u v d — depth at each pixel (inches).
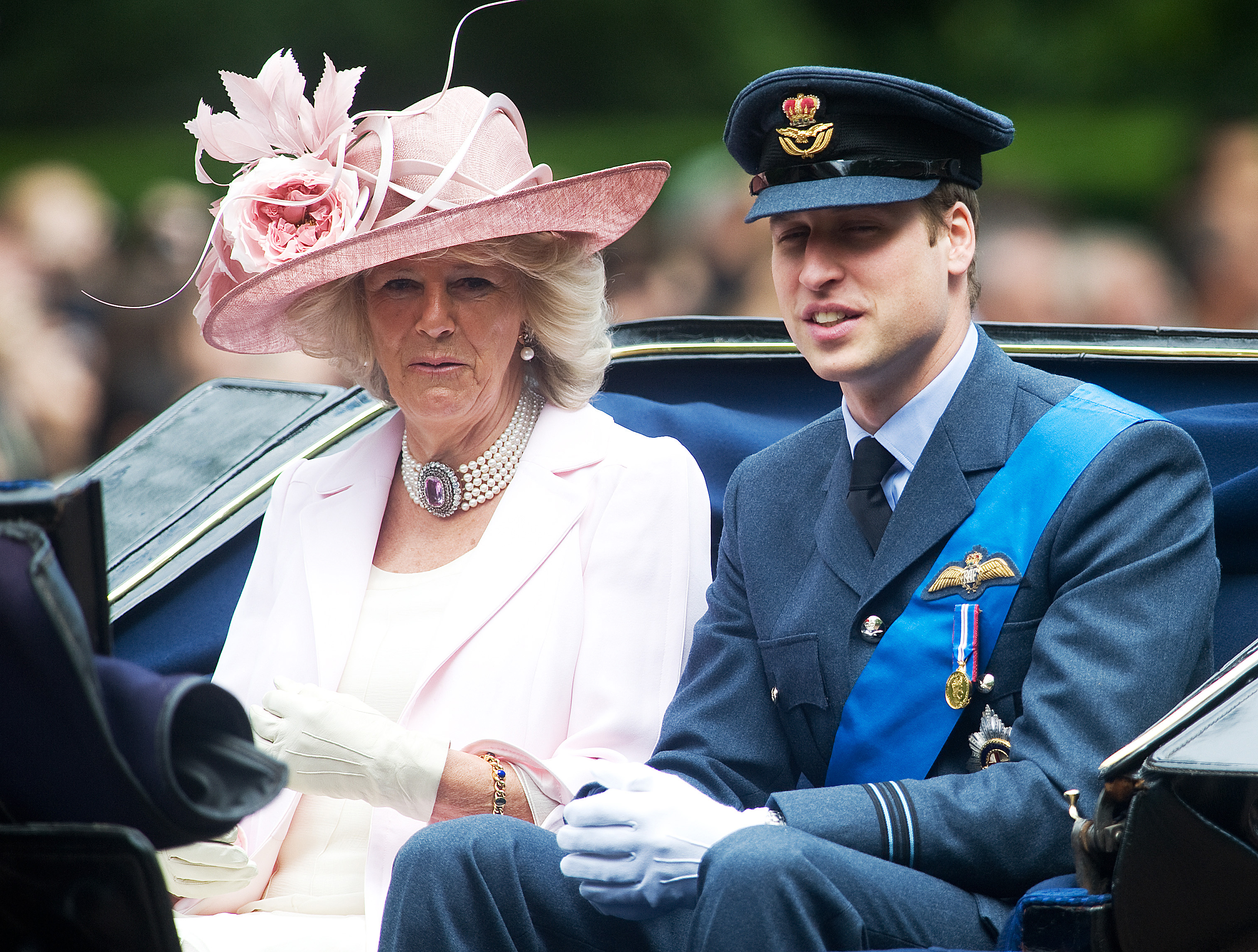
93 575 307.6
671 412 584.4
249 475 613.6
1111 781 316.2
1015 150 1743.4
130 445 655.8
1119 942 322.0
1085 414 411.5
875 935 353.7
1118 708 370.9
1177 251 1288.1
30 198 1306.6
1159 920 321.1
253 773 294.5
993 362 431.5
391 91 2054.6
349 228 482.3
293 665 498.9
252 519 590.6
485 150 508.4
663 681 479.8
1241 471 507.5
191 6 2026.3
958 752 404.8
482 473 508.1
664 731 449.1
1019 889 374.0
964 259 428.8
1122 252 1320.1
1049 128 1871.3
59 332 1221.1
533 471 504.4
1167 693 374.9
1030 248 1326.3
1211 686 320.8
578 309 510.0
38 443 1208.8
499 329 494.6
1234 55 1953.7
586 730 469.1
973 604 404.2
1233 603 484.1
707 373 594.9
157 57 2021.4
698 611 495.8
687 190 1284.4
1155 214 1354.6
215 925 448.8
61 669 284.0
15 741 294.7
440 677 475.5
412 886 378.3
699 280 1241.4
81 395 1212.5
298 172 491.8
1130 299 1282.0
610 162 1892.2
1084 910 322.7
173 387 1211.9
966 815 369.1
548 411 522.6
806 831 367.2
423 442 512.1
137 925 296.2
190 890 446.0
